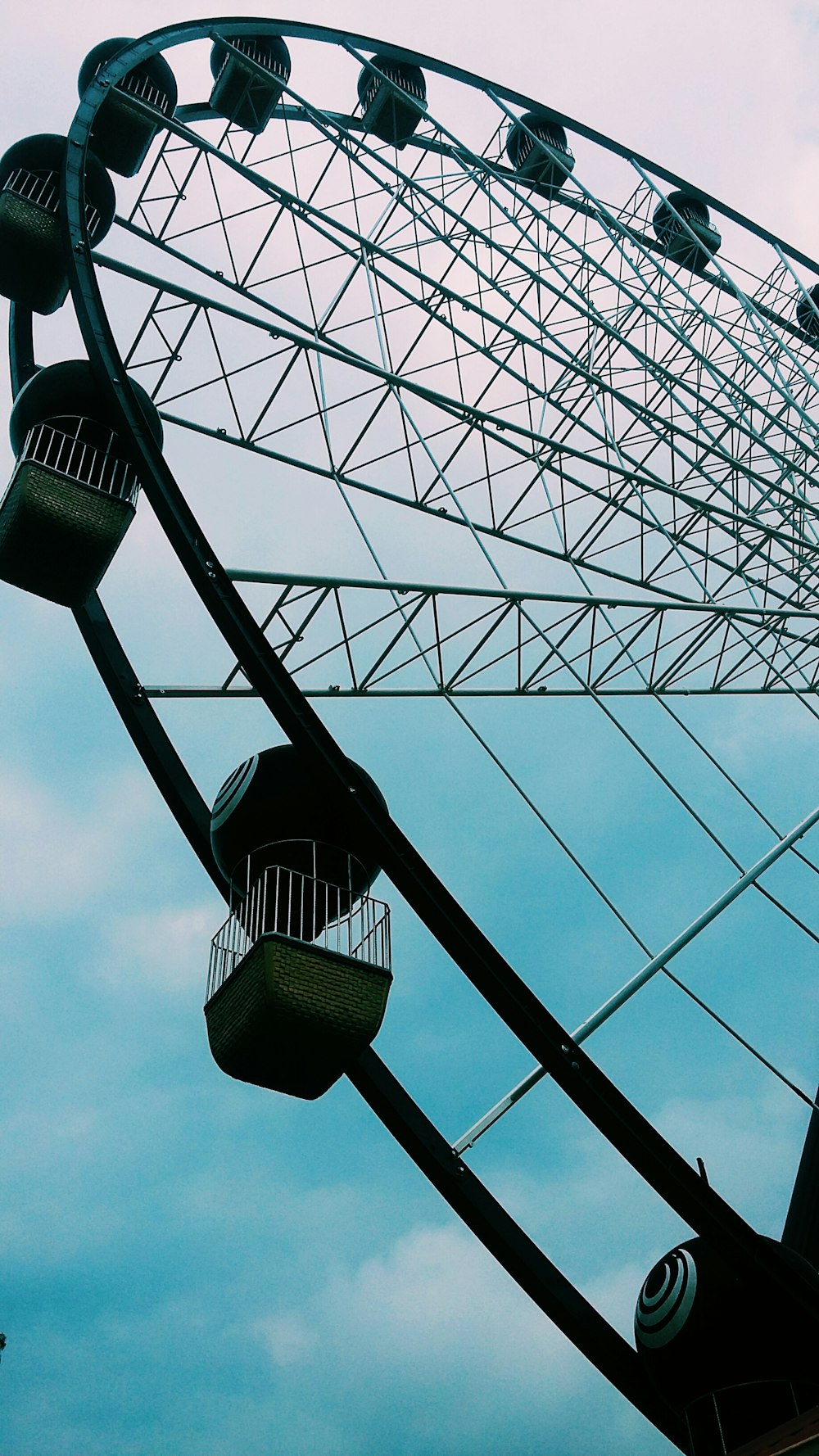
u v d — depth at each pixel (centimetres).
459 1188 1661
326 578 1922
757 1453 1369
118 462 1775
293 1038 1443
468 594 2103
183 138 2530
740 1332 1537
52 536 1692
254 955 1449
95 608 1969
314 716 1573
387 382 2528
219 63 3011
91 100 2286
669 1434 1648
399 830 1555
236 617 1595
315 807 1580
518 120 3138
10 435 1839
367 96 3366
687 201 3881
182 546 1617
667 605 2339
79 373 1808
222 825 1608
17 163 2236
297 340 2431
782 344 2875
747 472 2594
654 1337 1609
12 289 2177
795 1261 1576
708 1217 1522
